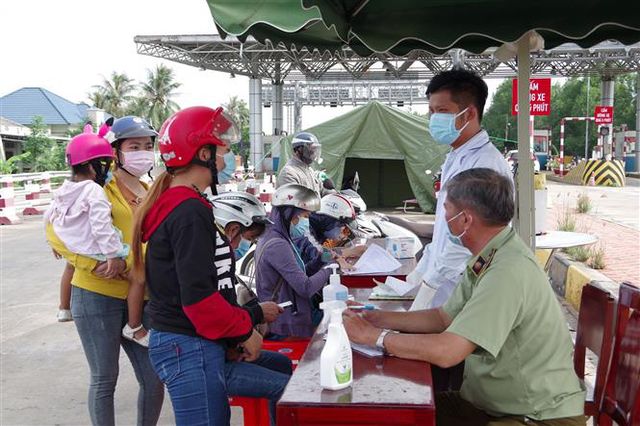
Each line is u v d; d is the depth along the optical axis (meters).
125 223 3.67
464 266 3.03
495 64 26.94
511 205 2.48
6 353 6.02
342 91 33.53
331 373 2.10
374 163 16.70
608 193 22.48
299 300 3.86
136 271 2.66
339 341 2.13
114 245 3.39
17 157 40.25
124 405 4.78
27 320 7.15
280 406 2.02
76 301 3.52
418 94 32.62
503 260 2.40
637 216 14.42
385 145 14.73
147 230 2.52
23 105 70.50
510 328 2.32
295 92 33.56
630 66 30.94
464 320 2.33
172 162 2.49
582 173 28.78
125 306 3.60
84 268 3.45
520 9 3.31
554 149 54.78
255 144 30.16
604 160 27.53
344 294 3.18
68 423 4.44
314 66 29.62
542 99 11.37
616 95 69.56
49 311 7.51
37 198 19.58
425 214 15.23
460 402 2.66
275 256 3.80
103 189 3.59
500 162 3.40
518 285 2.33
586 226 12.23
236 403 3.28
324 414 2.01
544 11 3.26
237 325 2.48
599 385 2.89
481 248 2.54
